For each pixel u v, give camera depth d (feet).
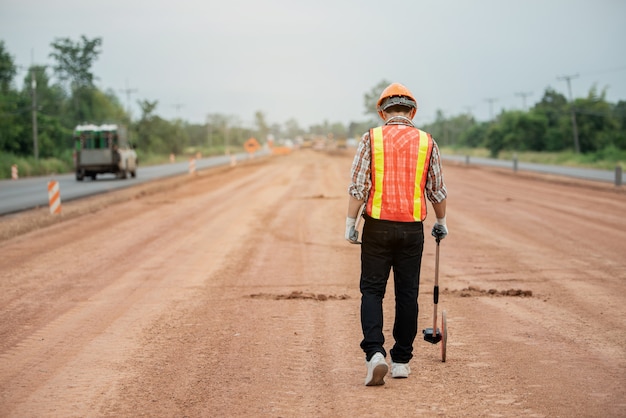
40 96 382.42
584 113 366.22
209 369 25.22
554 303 36.27
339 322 32.48
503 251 55.36
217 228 71.92
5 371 25.38
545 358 25.95
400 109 23.80
